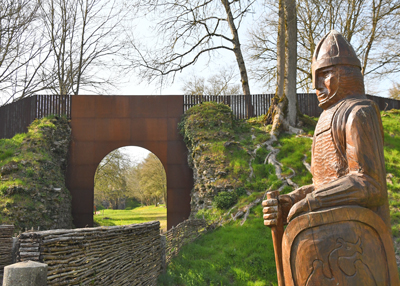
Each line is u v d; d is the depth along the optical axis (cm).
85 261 554
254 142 1770
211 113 1859
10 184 1395
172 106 1944
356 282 288
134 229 772
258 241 1077
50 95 1922
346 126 321
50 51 2652
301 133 1805
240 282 901
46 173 1574
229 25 2222
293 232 312
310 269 301
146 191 4622
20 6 2338
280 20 1869
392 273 297
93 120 1914
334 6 1734
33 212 1371
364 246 294
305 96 2152
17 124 1984
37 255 460
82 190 1847
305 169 1515
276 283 884
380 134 319
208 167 1584
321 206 306
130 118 1927
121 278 689
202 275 935
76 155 1880
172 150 1906
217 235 1195
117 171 2875
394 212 1149
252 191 1457
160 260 946
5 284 323
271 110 1950
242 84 2219
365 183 300
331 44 355
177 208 1850
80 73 2709
